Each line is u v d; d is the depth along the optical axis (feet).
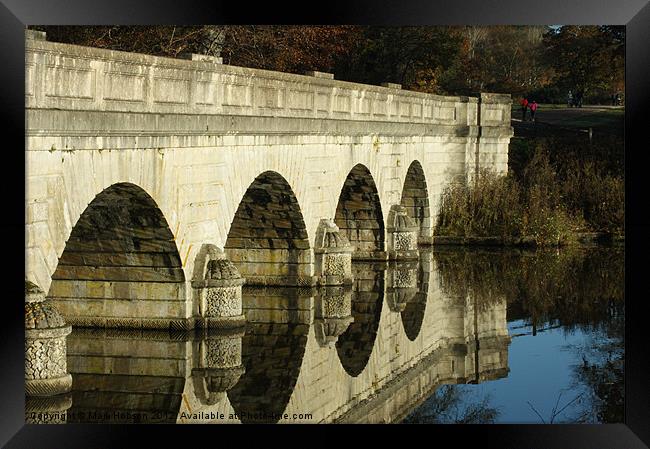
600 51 210.38
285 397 74.95
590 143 185.78
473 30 218.38
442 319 106.83
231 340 82.89
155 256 80.79
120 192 75.31
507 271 134.72
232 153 88.12
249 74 89.10
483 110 164.14
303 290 108.47
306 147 105.50
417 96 143.33
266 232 108.06
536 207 159.63
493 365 89.66
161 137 75.66
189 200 81.35
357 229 136.36
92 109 66.44
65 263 81.82
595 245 158.92
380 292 119.14
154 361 79.15
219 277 82.74
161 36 131.54
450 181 163.32
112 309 81.76
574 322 106.73
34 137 60.80
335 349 91.04
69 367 76.23
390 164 135.03
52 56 61.67
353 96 117.08
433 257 145.38
